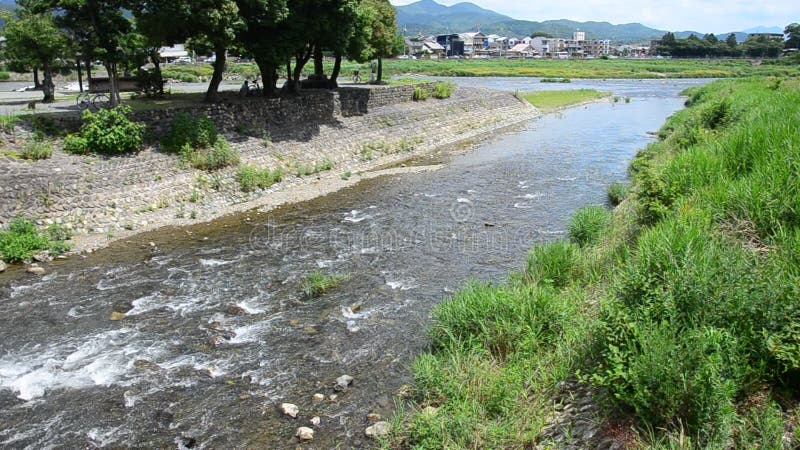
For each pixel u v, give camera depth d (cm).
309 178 2591
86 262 1570
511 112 4897
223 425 858
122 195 1927
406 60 13388
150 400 928
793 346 593
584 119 4872
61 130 2044
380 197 2323
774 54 15188
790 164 1044
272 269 1527
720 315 666
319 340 1123
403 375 982
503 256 1594
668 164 1432
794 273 714
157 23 2273
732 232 938
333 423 851
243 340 1130
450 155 3284
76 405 918
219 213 2070
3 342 1125
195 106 2444
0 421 875
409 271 1497
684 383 571
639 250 926
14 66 2958
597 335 753
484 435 707
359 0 3512
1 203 1661
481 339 938
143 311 1268
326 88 3909
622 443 607
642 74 10800
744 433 548
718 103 2502
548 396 759
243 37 2695
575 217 1575
